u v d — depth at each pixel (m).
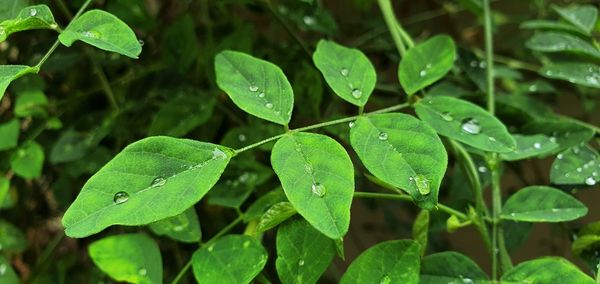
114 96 0.43
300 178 0.28
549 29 0.39
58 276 0.42
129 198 0.28
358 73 0.32
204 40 0.44
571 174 0.35
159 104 0.41
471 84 0.42
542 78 0.48
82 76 0.43
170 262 0.40
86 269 0.43
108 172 0.28
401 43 0.38
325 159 0.28
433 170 0.28
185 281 0.37
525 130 0.37
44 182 0.45
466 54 0.41
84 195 0.27
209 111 0.38
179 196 0.28
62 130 0.43
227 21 0.43
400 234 0.47
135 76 0.42
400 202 0.46
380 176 0.29
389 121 0.30
